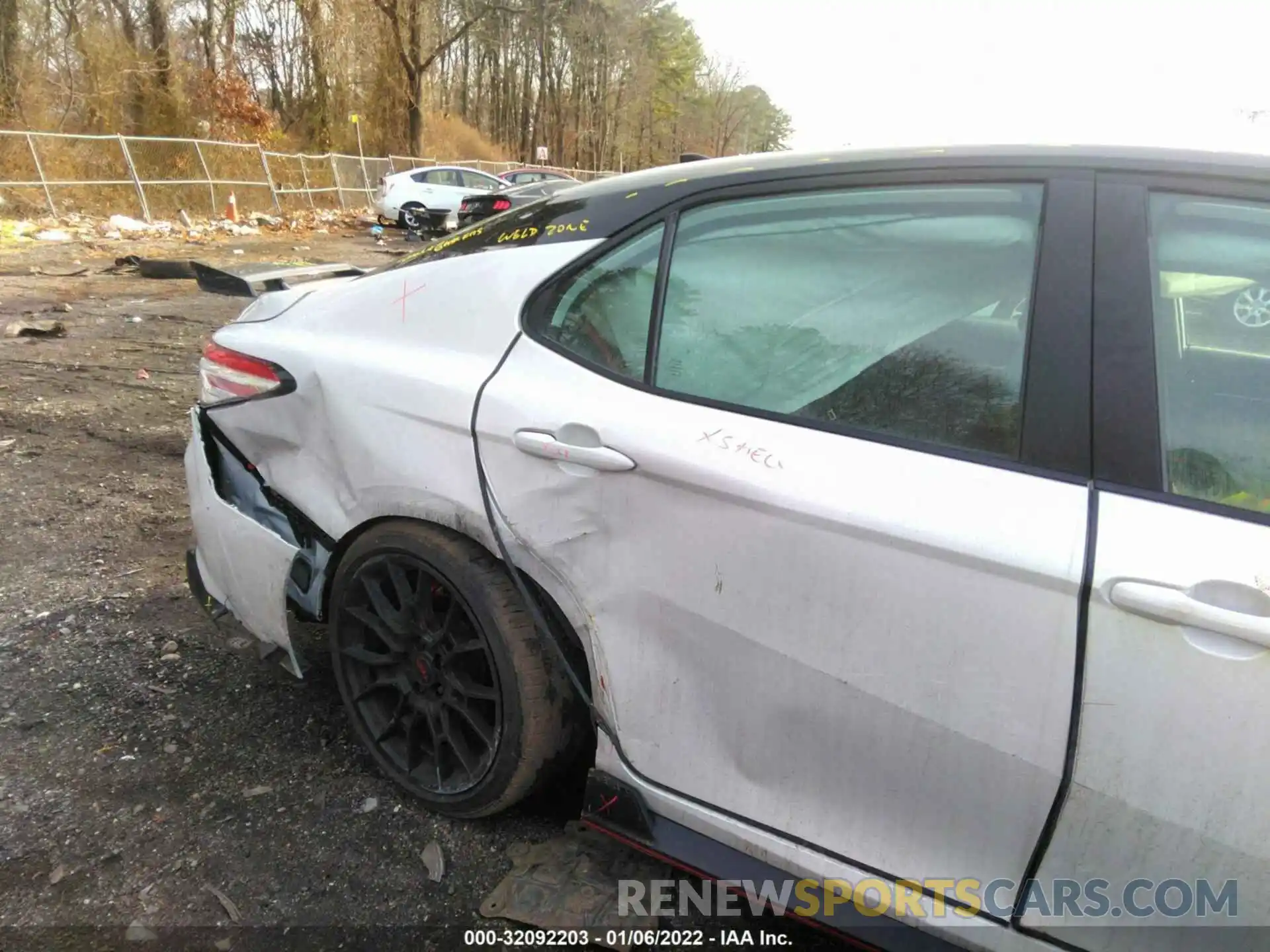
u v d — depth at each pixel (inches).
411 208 737.0
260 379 92.4
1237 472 54.8
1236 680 49.7
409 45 1191.6
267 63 1072.2
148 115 792.9
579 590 72.0
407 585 84.3
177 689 106.1
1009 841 57.9
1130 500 54.8
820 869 64.7
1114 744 52.8
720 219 73.9
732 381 69.5
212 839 82.7
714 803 69.6
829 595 60.6
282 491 91.8
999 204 64.1
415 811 87.1
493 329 80.3
